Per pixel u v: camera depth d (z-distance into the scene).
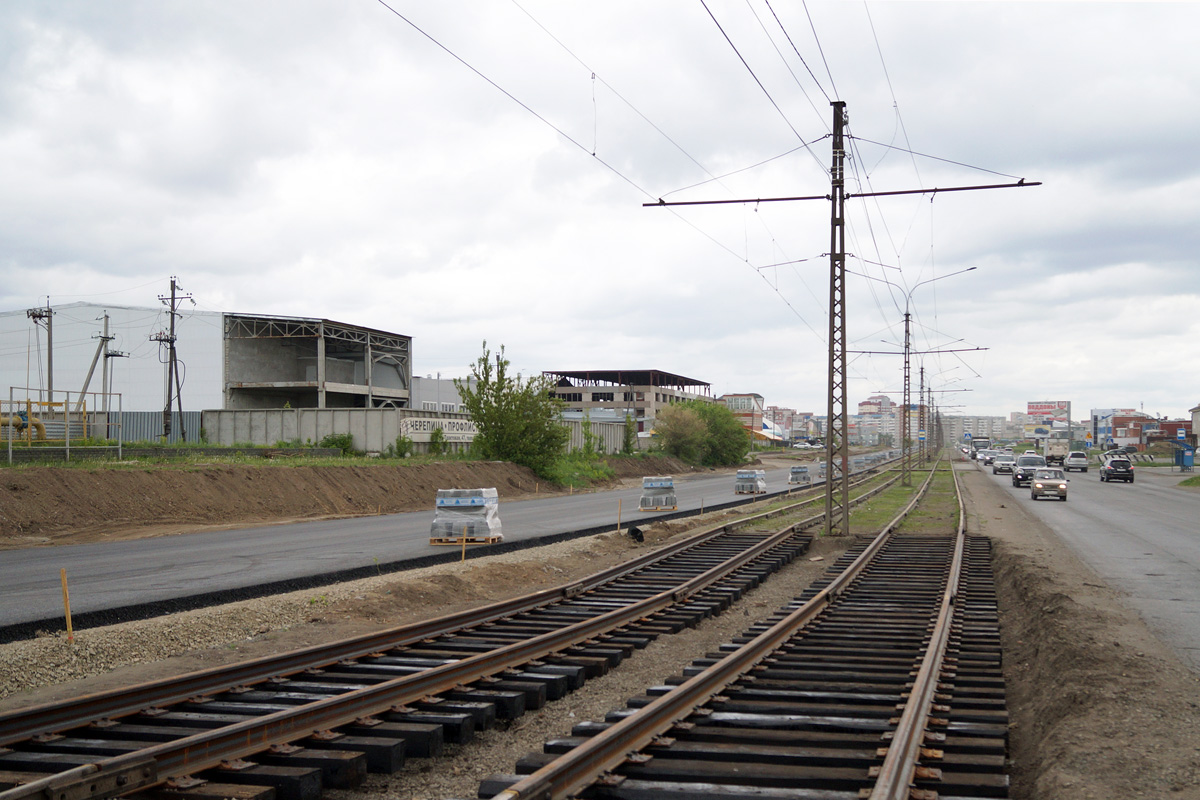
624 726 6.59
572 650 10.69
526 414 51.22
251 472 31.38
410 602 14.11
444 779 6.72
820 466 90.06
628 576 17.02
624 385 141.12
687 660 10.85
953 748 6.85
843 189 24.02
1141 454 115.31
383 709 7.70
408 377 79.94
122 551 20.19
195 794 5.80
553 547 21.64
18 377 68.94
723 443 98.69
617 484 61.09
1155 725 7.27
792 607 13.50
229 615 12.16
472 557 19.56
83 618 11.89
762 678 9.27
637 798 5.85
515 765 6.89
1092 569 17.80
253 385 66.88
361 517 31.44
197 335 67.06
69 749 6.75
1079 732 7.14
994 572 18.81
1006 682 9.97
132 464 29.36
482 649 10.55
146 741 7.07
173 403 66.50
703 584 15.94
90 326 67.50
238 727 6.54
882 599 14.84
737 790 5.82
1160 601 13.99
